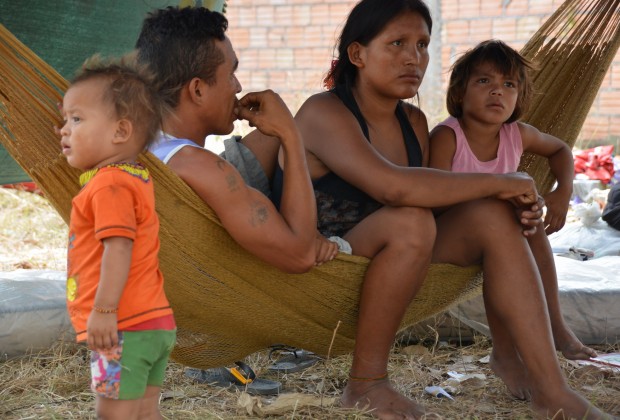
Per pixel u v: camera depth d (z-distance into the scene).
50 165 2.19
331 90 2.72
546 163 3.28
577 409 2.38
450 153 2.90
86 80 1.90
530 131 3.06
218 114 2.35
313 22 8.63
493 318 2.75
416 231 2.43
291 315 2.52
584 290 3.28
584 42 3.25
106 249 1.83
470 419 2.51
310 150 2.59
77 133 1.89
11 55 2.07
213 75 2.31
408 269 2.44
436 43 8.15
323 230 2.69
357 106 2.66
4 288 3.21
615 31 3.21
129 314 1.90
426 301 2.69
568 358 2.92
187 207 2.22
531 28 8.17
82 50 3.46
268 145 2.75
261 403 2.63
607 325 3.27
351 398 2.52
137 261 1.91
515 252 2.49
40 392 2.77
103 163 1.91
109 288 1.82
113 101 1.88
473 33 8.28
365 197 2.65
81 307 1.90
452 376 2.90
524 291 2.47
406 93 2.60
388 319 2.48
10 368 2.96
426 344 3.37
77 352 3.12
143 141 1.95
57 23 3.28
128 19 3.53
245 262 2.37
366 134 2.64
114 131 1.89
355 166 2.49
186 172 2.21
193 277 2.35
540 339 2.45
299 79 8.72
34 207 5.64
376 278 2.46
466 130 2.94
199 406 2.64
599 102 7.98
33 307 3.09
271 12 8.69
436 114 7.77
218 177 2.21
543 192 3.32
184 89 2.29
